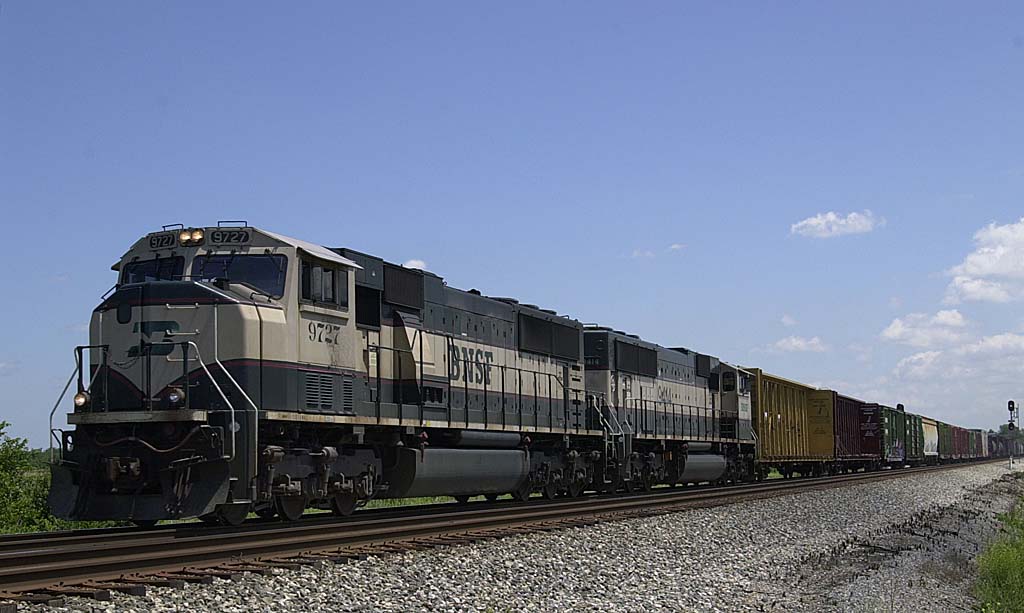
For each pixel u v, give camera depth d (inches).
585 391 1099.9
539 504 859.4
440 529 606.9
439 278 825.5
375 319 721.0
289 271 610.2
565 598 469.1
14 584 373.1
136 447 556.4
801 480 1583.4
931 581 671.1
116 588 375.9
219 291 581.9
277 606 380.2
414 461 728.3
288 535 530.9
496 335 911.7
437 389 789.9
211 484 543.2
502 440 884.0
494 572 500.4
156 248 622.8
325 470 629.3
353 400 672.4
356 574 445.7
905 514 1133.7
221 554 452.4
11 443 848.3
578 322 1107.9
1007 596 658.2
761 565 646.5
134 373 578.6
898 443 2452.0
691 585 544.4
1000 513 1409.9
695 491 1176.8
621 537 667.4
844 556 724.0
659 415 1245.1
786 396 1772.9
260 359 579.5
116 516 546.6
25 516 807.7
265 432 583.8
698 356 1448.1
